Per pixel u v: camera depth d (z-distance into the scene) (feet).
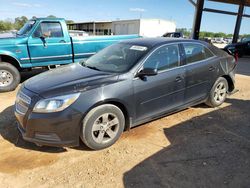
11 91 22.39
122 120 12.52
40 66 24.20
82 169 10.61
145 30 130.41
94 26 168.45
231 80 18.57
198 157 11.61
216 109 17.81
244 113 17.22
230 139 13.44
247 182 9.92
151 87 13.29
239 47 60.34
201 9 61.05
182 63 14.94
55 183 9.74
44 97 10.98
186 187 9.59
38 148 12.17
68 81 12.03
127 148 12.28
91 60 15.49
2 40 22.04
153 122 15.33
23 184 9.68
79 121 11.14
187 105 15.81
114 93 11.85
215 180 10.01
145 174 10.31
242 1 71.67
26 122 11.15
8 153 11.71
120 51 14.82
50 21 23.84
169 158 11.48
